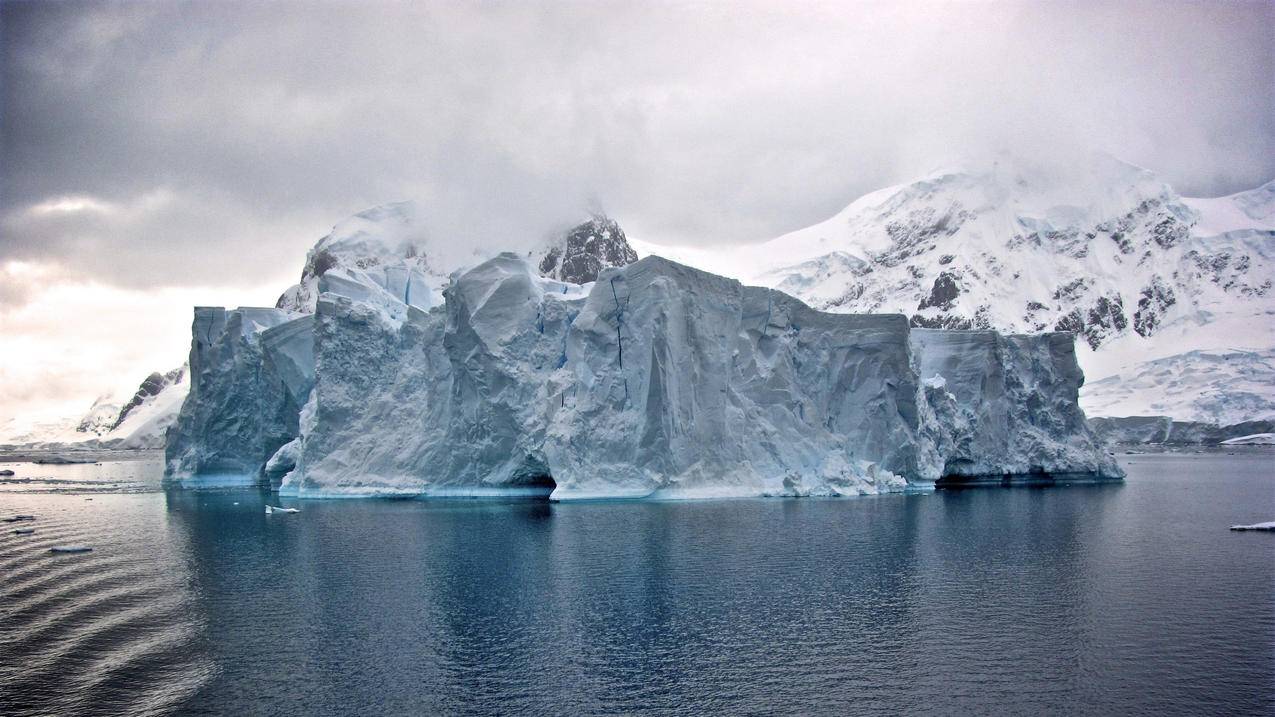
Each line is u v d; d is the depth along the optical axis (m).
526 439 77.88
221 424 103.50
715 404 78.19
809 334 86.19
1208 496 90.06
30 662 35.25
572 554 52.75
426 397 87.25
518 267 83.00
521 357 80.38
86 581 48.31
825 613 40.59
